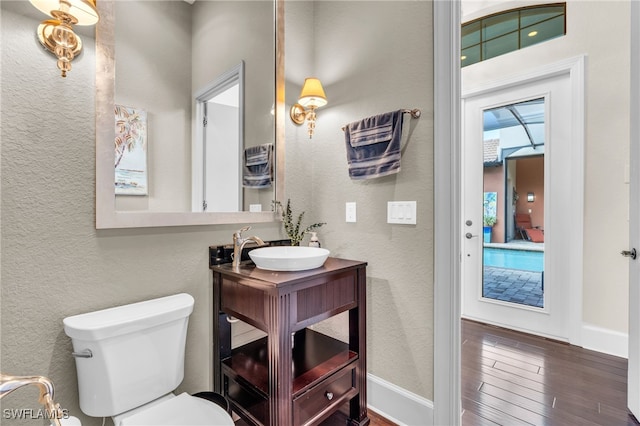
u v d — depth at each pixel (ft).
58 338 3.71
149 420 3.43
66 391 3.77
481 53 9.37
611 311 7.45
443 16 4.72
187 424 3.38
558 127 8.18
